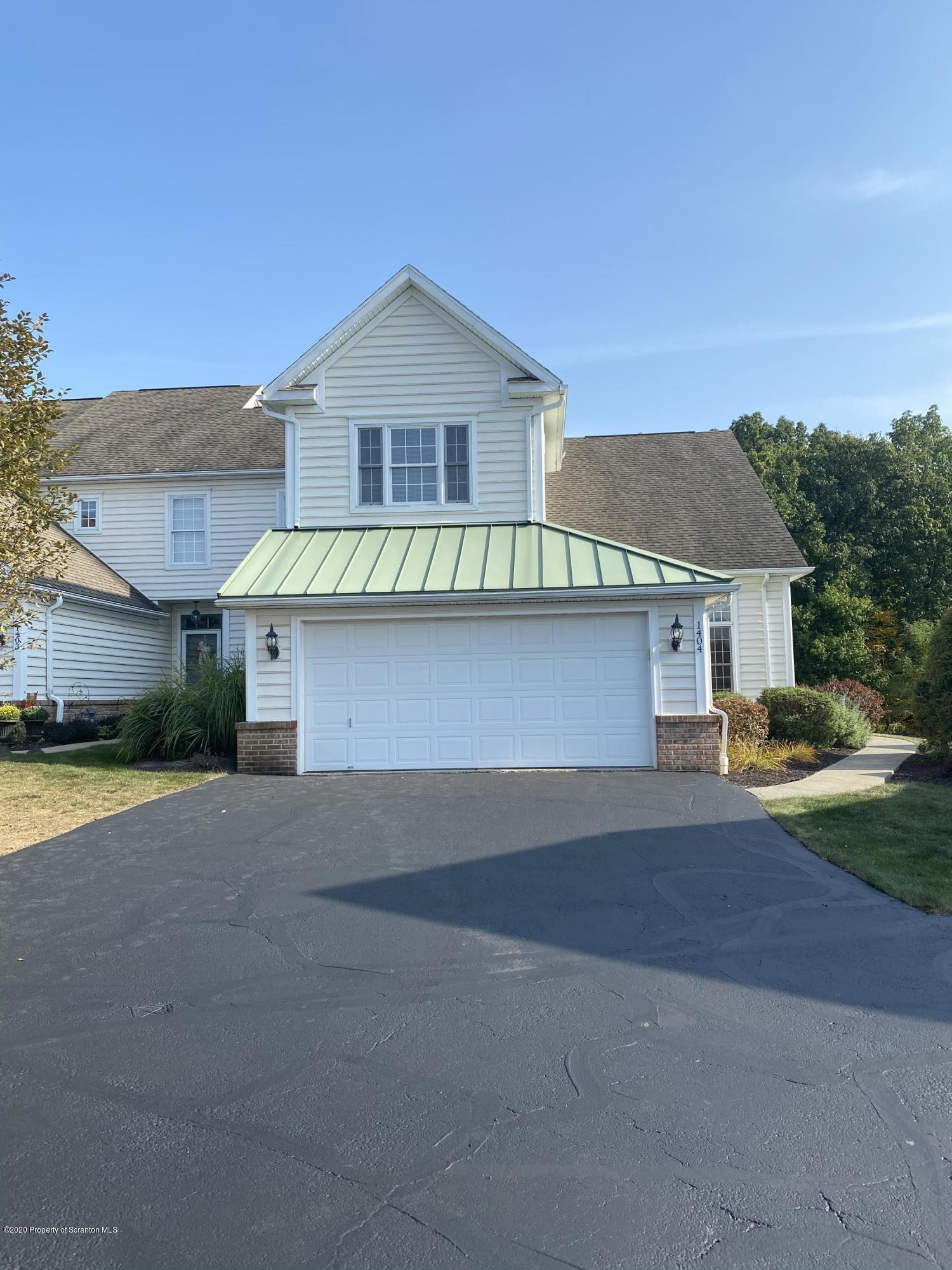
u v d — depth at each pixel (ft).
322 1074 13.32
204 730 45.93
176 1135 11.67
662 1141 11.41
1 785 37.32
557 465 70.54
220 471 73.26
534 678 41.65
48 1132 11.76
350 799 33.45
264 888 22.56
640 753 41.11
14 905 21.42
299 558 45.60
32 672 56.03
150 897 21.98
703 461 76.43
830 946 18.57
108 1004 15.92
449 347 51.03
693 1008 15.57
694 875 23.62
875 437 136.56
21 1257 9.37
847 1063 13.52
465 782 37.06
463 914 20.58
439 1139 11.50
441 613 41.68
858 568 119.75
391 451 51.01
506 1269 9.13
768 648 63.16
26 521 29.99
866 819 29.94
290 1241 9.58
